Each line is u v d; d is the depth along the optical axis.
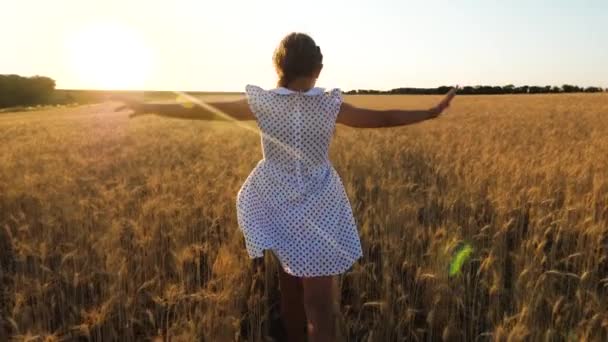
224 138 13.83
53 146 13.45
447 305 3.76
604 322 3.01
